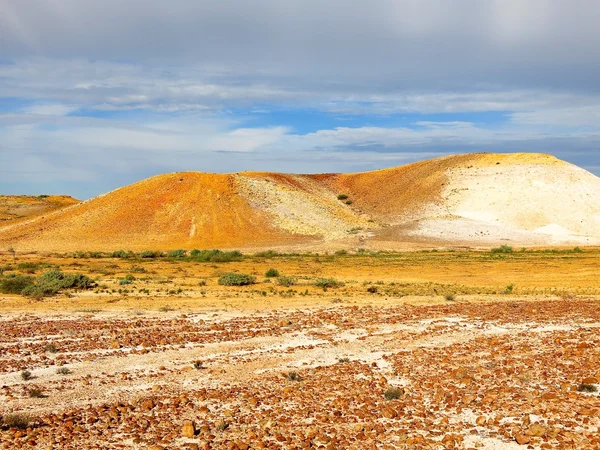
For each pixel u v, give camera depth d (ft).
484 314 92.58
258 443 37.91
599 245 306.76
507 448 37.24
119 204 386.11
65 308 101.40
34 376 57.31
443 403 46.62
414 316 91.56
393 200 460.14
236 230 347.97
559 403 45.42
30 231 356.79
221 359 63.87
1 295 120.47
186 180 413.59
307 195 437.99
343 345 70.59
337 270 184.03
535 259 216.13
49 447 37.83
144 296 117.80
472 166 482.28
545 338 72.69
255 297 117.19
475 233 337.52
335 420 42.88
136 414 45.55
